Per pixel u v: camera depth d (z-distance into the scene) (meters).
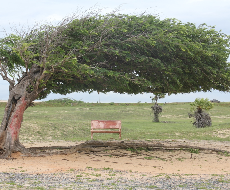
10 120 10.22
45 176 6.98
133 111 45.16
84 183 6.23
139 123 30.00
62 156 10.84
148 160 10.56
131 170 8.41
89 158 10.72
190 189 5.78
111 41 10.43
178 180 6.80
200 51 10.80
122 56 10.65
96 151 12.07
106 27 10.16
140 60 10.34
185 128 25.17
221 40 11.84
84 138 18.08
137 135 19.17
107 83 11.09
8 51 10.73
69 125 22.42
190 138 17.84
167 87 11.66
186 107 50.62
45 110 42.28
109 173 7.75
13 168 8.07
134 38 10.09
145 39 10.05
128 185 6.08
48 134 19.12
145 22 11.00
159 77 11.48
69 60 9.59
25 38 9.83
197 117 25.33
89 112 41.09
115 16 10.93
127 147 13.13
